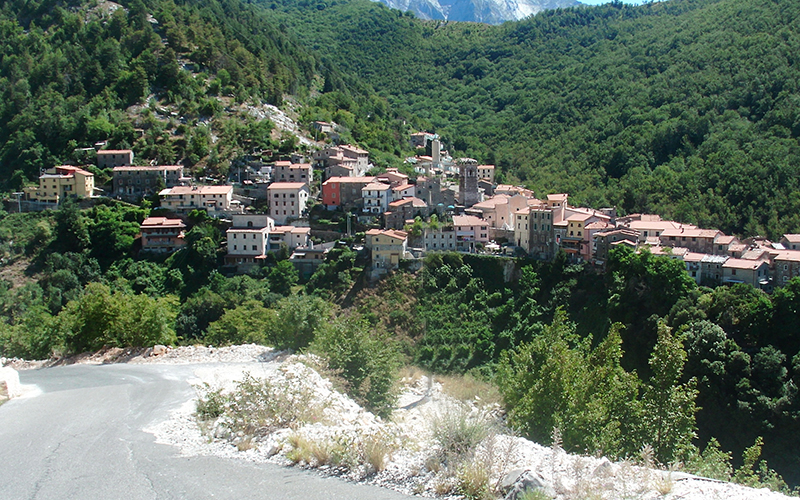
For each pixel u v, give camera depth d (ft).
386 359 143.95
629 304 337.52
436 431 84.12
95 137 636.48
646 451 80.89
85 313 204.54
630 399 129.08
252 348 174.19
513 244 472.03
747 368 267.59
